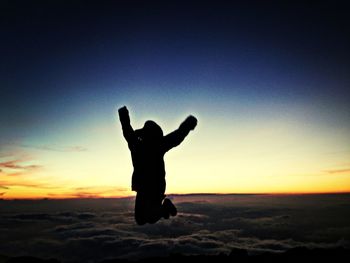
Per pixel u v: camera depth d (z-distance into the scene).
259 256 14.01
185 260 18.45
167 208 3.43
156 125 3.47
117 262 24.77
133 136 3.37
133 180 3.36
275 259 12.67
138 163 3.34
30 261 12.00
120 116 3.44
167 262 18.80
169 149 3.45
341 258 11.44
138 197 3.33
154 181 3.33
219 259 15.48
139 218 3.28
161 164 3.40
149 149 3.36
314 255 12.23
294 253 12.65
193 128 3.53
